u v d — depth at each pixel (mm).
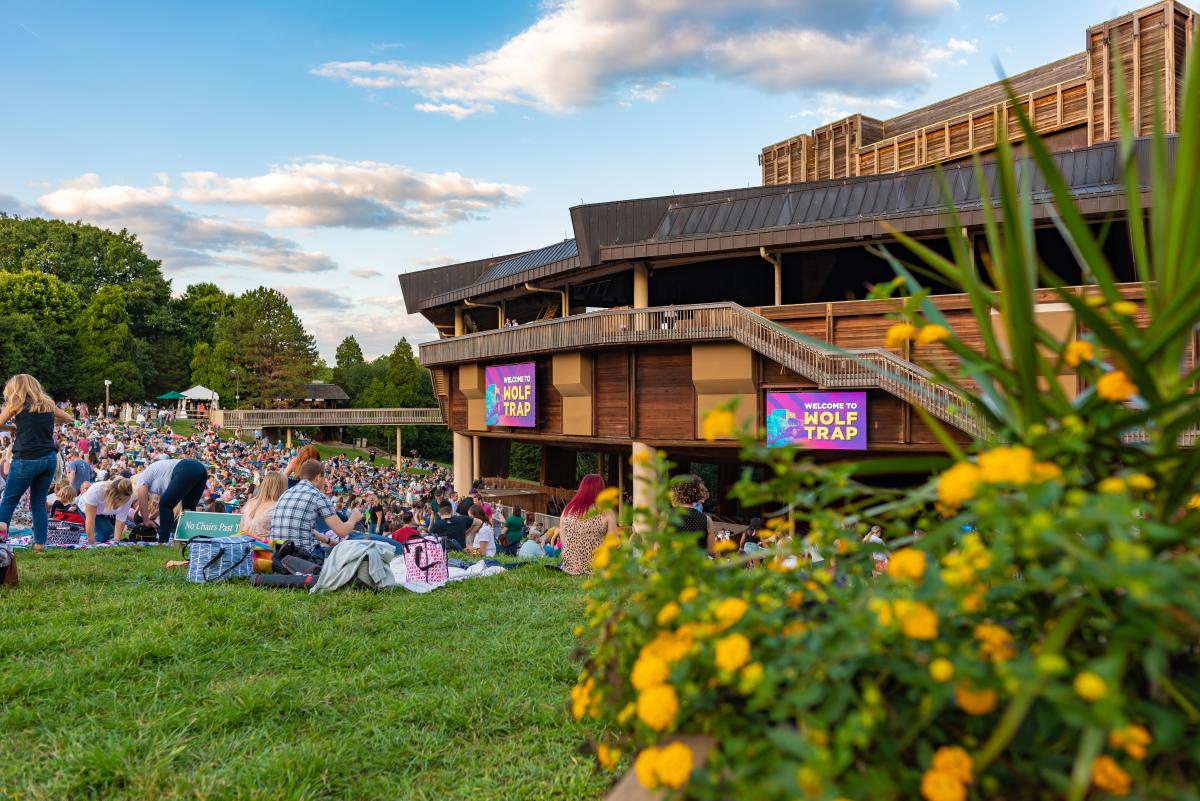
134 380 75000
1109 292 1533
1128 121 1649
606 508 2084
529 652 4664
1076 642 1475
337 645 4723
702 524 5746
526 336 25641
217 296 94312
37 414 7711
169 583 6535
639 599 1892
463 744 3426
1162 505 1460
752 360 19859
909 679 1325
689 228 22500
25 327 66125
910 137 33906
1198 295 1331
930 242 18906
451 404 34094
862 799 1277
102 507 10359
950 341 1727
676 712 1482
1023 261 1480
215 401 72062
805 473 1716
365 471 42906
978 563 1392
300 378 75312
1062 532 1238
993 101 31672
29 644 4328
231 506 17203
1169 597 1140
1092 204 15883
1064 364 1665
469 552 11633
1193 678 1412
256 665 4320
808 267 24812
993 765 1355
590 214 22781
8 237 83438
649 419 22406
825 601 1794
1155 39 24828
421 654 4613
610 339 21875
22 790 2777
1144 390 1444
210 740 3301
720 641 1436
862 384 17359
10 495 7645
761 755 1366
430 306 33594
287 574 6652
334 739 3328
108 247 86750
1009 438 1614
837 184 21406
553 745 3383
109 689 3777
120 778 2895
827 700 1357
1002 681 1258
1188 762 1362
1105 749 1347
